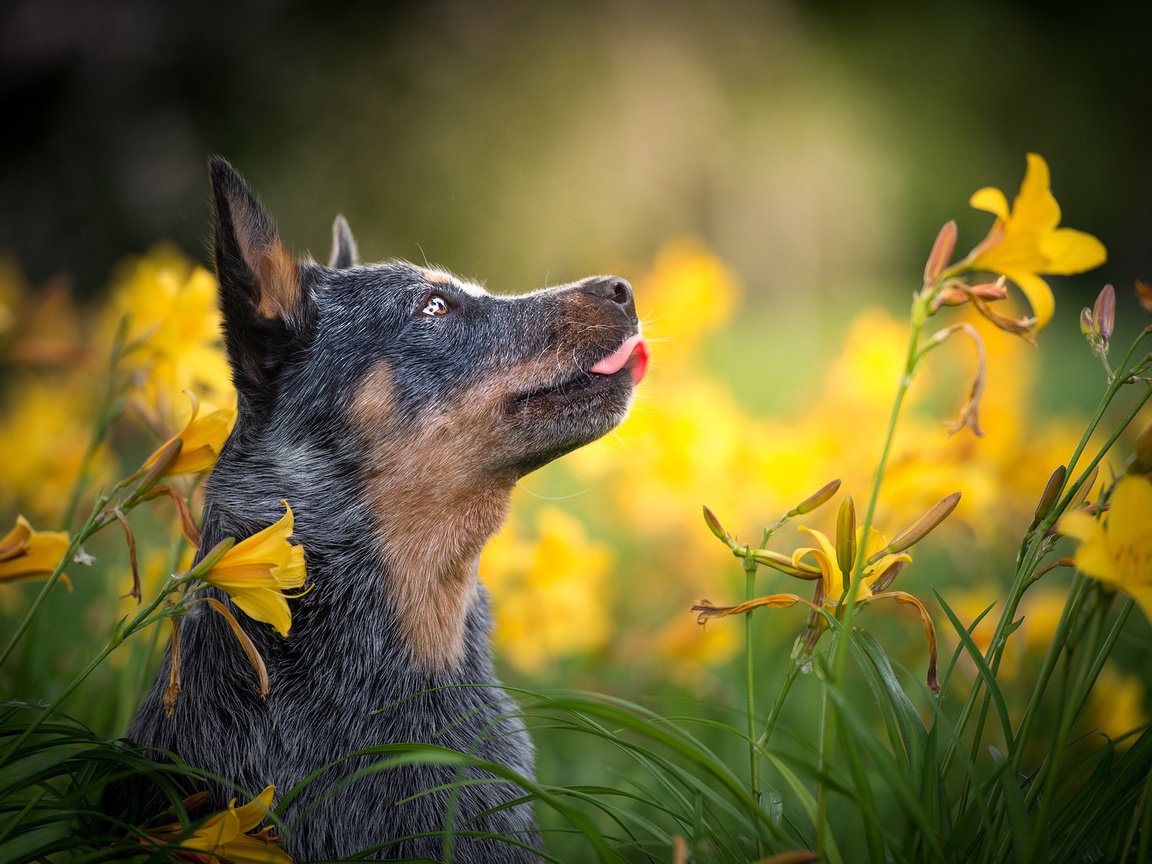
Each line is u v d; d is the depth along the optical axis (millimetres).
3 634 8961
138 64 35781
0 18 35750
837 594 4809
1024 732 4582
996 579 10250
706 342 26422
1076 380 26344
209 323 7926
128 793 5797
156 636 6715
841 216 44844
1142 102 53281
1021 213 4359
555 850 7727
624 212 38625
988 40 48969
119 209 35250
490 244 37031
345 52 37062
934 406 16969
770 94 43438
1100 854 4762
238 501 6590
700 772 7840
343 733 6117
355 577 6473
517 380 6832
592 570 9570
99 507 4871
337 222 8672
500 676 10430
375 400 6754
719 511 10453
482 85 38156
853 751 4219
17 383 14586
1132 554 4070
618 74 40000
